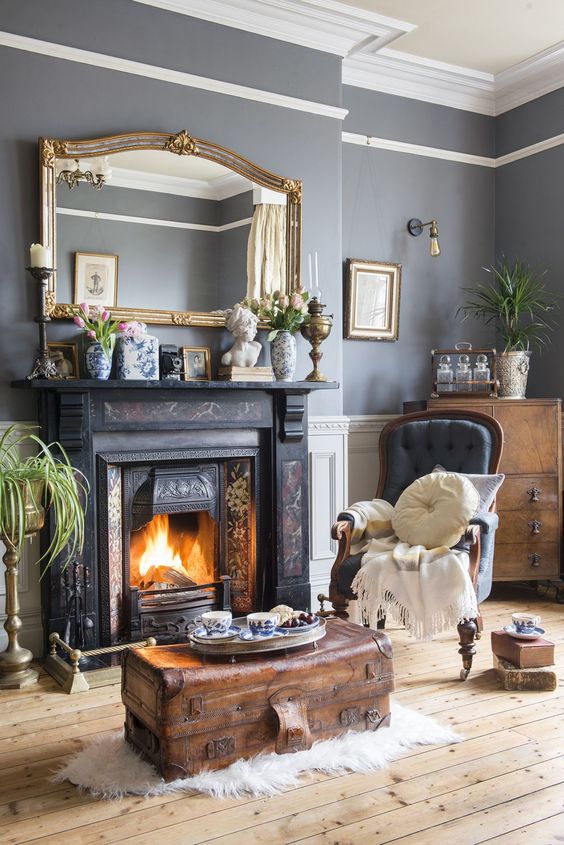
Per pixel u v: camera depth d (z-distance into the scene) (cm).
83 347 358
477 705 285
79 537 325
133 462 359
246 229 398
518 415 446
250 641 242
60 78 349
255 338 409
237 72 396
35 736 262
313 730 246
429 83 492
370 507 365
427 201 503
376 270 476
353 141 472
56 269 350
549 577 447
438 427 391
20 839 198
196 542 402
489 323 527
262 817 208
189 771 227
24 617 346
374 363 485
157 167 373
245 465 394
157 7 372
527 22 428
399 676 317
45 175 343
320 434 427
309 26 411
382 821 205
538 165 498
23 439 338
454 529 329
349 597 335
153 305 374
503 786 223
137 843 196
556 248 488
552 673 299
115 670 319
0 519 301
